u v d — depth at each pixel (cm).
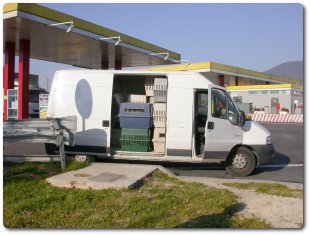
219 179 821
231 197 652
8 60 2106
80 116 955
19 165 847
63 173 761
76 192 641
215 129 899
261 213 581
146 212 557
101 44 2139
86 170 796
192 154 909
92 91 959
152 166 860
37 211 554
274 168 1038
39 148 1327
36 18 1611
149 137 945
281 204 627
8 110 2031
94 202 595
